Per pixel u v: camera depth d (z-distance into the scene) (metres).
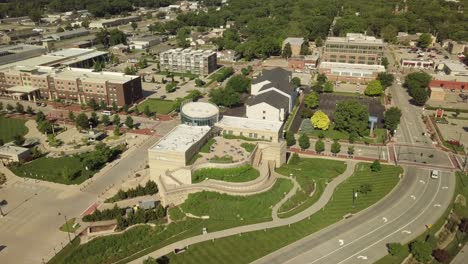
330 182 158.00
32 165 173.88
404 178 161.50
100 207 142.38
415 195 148.62
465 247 124.50
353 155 183.75
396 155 183.00
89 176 164.50
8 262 116.00
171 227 128.75
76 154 183.62
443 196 148.25
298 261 113.94
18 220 135.75
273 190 147.12
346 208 139.88
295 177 159.12
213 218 132.75
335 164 174.25
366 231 127.56
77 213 139.62
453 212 139.25
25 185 158.00
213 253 117.19
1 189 155.12
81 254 119.06
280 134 177.50
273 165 167.62
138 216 132.00
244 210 135.62
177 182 145.88
